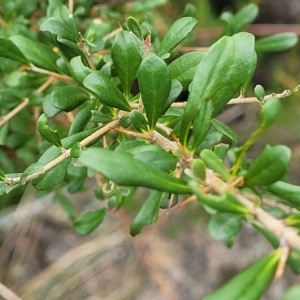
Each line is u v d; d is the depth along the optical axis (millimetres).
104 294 394
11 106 214
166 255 404
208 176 109
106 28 206
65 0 231
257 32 353
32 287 388
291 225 101
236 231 102
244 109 395
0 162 252
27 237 402
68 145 143
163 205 145
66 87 161
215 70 112
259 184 106
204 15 348
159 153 114
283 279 396
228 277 402
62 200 250
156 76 121
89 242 395
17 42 180
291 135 384
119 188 158
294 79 394
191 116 113
